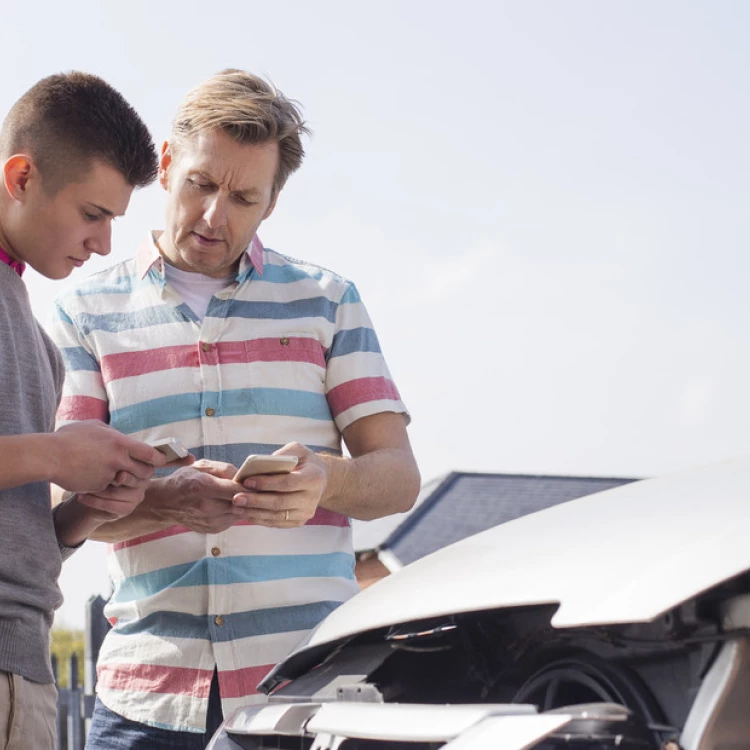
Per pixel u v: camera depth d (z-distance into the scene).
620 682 1.32
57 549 1.91
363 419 2.47
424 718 1.31
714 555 1.22
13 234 1.89
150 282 2.46
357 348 2.51
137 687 2.28
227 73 2.38
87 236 1.93
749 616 1.19
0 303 1.86
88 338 2.45
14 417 1.82
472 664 1.58
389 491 2.34
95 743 2.33
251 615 2.25
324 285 2.53
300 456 2.09
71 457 1.76
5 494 1.80
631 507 1.54
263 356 2.40
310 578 2.31
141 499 1.94
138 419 2.37
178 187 2.34
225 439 2.35
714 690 1.19
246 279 2.46
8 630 1.74
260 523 2.06
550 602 1.31
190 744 2.21
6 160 1.88
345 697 1.60
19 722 1.73
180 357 2.38
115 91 1.99
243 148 2.29
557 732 1.19
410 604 1.54
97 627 5.30
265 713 1.65
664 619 1.23
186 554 2.28
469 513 15.50
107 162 1.89
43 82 1.92
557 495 16.28
